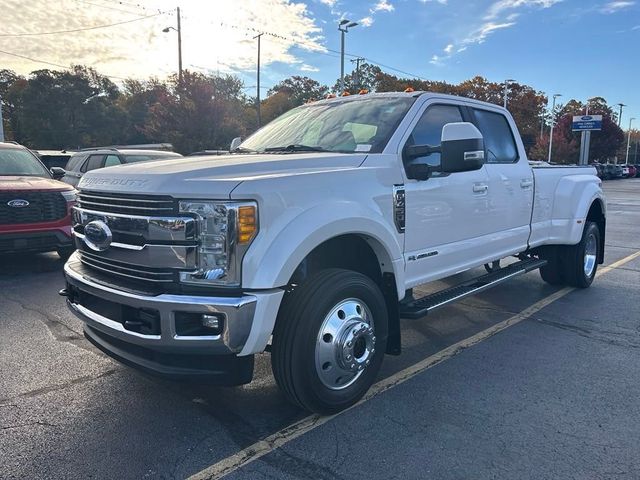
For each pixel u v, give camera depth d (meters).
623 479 2.78
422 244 4.18
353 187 3.53
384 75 62.09
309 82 88.88
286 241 3.03
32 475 2.82
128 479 2.79
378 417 3.46
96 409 3.57
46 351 4.62
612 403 3.66
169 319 2.94
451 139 3.73
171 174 3.10
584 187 6.65
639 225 14.77
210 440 3.18
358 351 3.53
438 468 2.88
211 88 30.77
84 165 13.12
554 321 5.59
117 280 3.26
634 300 6.44
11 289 6.77
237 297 2.92
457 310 6.02
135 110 73.69
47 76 71.06
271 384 3.97
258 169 3.33
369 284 3.54
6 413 3.51
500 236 5.23
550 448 3.08
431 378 4.09
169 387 3.92
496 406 3.62
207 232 2.94
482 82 68.31
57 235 7.73
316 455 3.02
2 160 8.66
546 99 70.62
